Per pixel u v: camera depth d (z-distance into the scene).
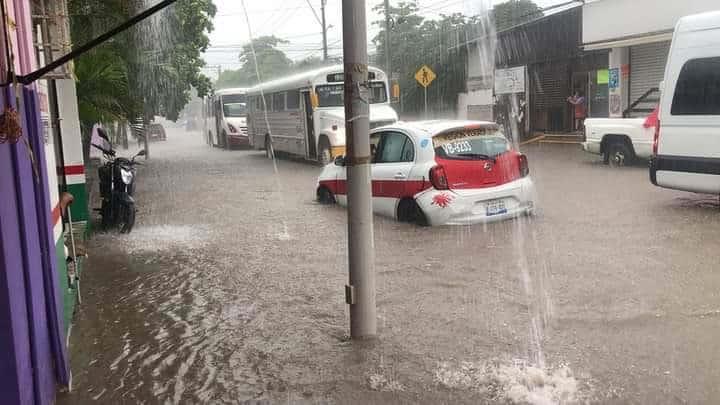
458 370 4.30
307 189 14.09
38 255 3.74
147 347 4.95
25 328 3.34
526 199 9.08
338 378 4.26
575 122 24.56
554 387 4.00
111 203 9.65
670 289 5.79
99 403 4.02
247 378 4.33
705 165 9.30
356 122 4.62
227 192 14.09
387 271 6.77
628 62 21.31
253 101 26.72
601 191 11.55
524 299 5.70
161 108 19.88
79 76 11.40
